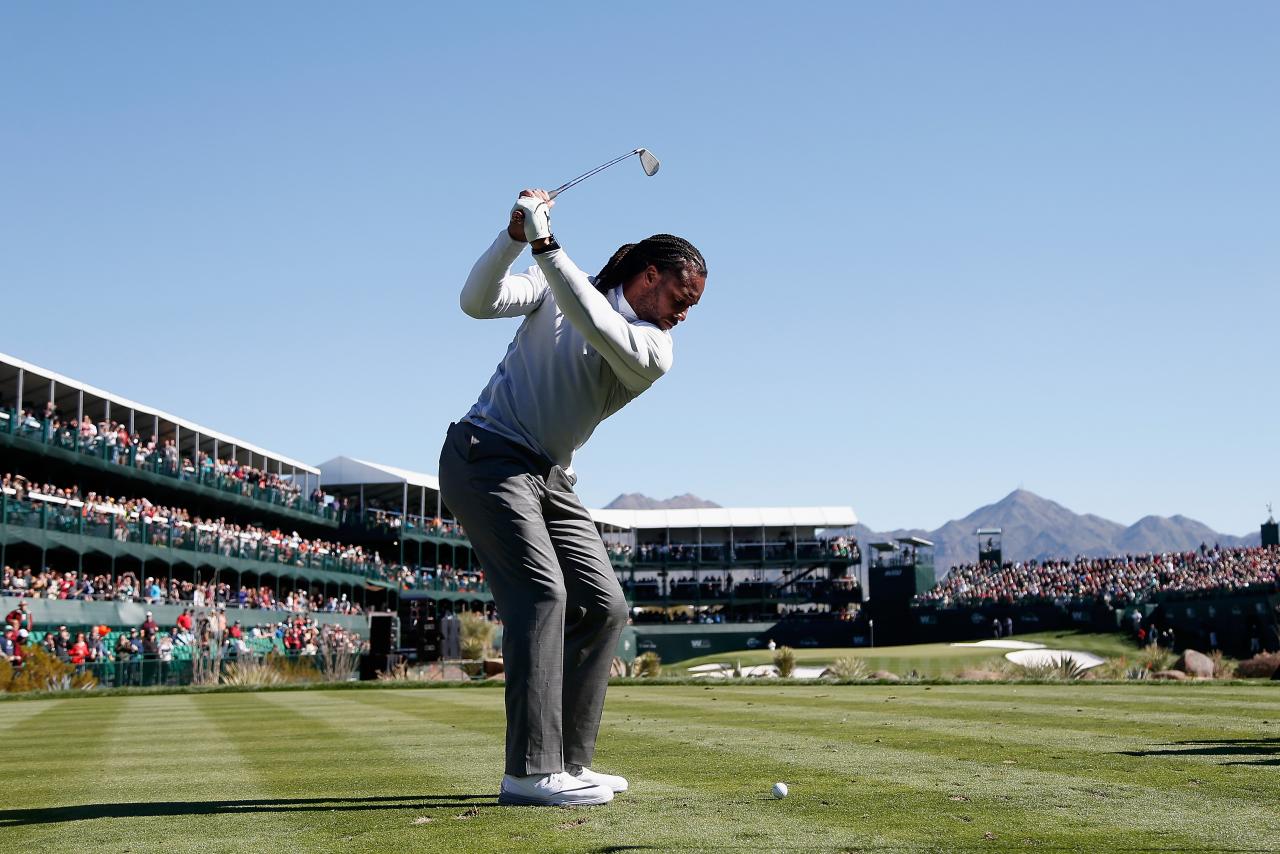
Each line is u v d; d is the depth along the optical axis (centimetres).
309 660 3120
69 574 3038
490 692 1780
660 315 408
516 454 402
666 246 405
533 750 404
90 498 3372
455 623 3306
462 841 339
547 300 412
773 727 789
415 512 6138
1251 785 451
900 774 495
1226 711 915
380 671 2864
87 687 2298
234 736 834
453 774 534
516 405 404
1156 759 546
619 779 437
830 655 4856
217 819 397
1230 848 322
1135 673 2370
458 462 406
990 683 1641
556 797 402
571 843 333
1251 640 4181
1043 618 5288
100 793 485
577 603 420
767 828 356
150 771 580
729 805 404
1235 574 4750
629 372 394
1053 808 395
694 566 7131
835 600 7012
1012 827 358
